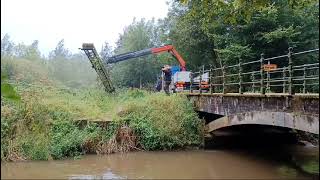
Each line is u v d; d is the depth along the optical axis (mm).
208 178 13070
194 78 24359
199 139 18953
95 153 17406
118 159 16406
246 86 25141
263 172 13750
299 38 25094
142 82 47844
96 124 18078
